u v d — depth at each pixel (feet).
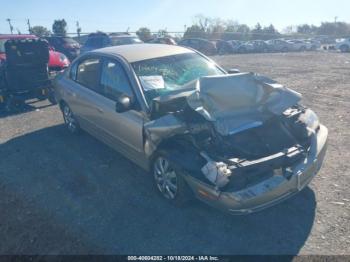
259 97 13.20
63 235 12.08
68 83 20.77
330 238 11.27
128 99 14.55
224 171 10.91
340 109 25.81
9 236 12.10
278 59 77.41
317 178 15.10
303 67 56.90
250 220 12.48
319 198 13.56
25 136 22.41
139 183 15.61
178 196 13.01
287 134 12.87
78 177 16.40
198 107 12.23
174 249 11.25
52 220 12.98
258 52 117.60
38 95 29.17
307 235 11.49
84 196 14.67
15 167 17.81
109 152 19.21
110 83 16.97
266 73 49.78
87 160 18.26
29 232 12.29
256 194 11.02
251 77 14.11
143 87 15.12
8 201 14.44
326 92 32.71
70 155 19.01
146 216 13.05
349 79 40.57
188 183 12.32
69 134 22.40
